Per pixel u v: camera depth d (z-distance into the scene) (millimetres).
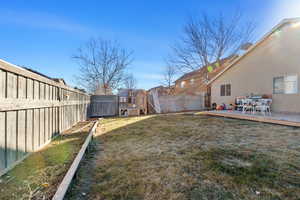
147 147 3342
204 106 13664
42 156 2695
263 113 7098
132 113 10680
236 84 9977
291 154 2787
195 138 3994
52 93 3805
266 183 1900
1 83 1986
